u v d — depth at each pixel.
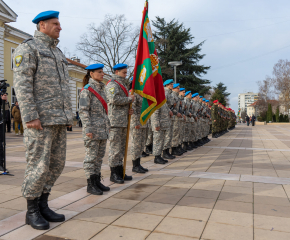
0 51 18.34
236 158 7.37
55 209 3.33
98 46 30.67
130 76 30.95
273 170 5.72
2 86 5.09
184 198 3.77
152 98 4.59
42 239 2.56
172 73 35.31
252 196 3.87
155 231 2.71
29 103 2.68
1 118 5.15
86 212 3.24
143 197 3.82
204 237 2.58
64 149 3.14
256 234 2.65
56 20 2.95
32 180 2.76
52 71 2.90
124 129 4.90
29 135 2.79
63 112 2.94
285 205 3.49
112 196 3.88
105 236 2.61
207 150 9.18
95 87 4.19
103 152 4.19
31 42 2.82
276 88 48.00
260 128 27.94
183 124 8.59
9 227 2.81
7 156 7.34
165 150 7.31
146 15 4.82
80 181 4.74
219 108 15.45
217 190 4.18
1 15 17.92
